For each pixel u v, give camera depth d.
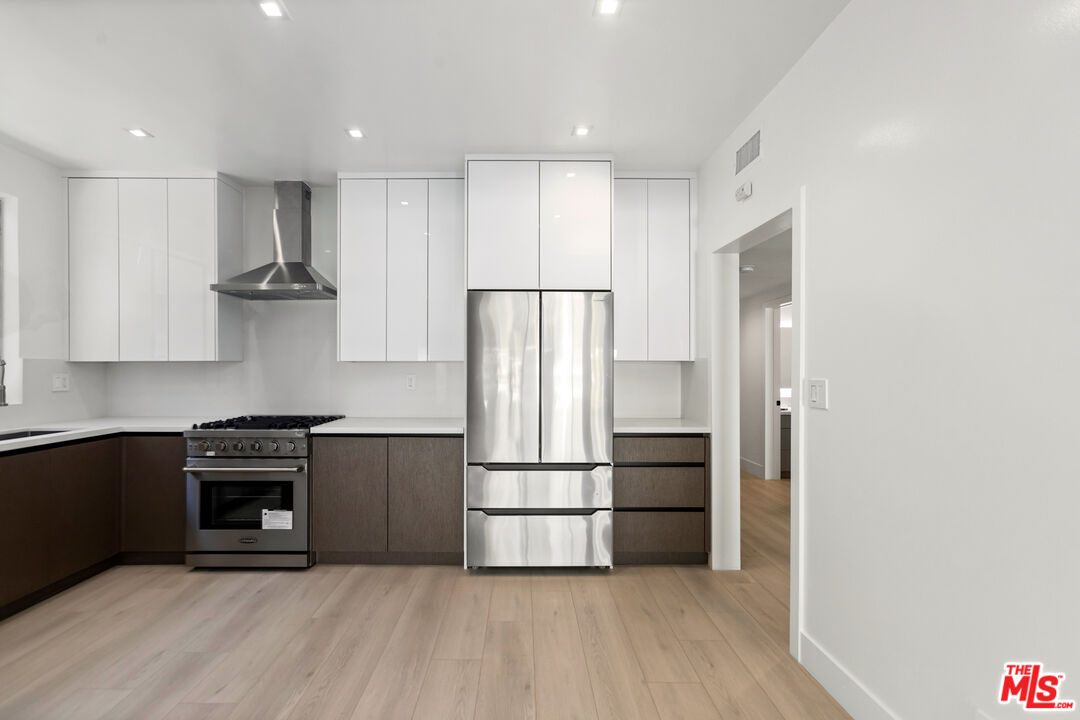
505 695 2.13
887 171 1.87
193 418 4.10
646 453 3.52
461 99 2.81
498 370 3.44
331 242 4.17
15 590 2.82
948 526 1.60
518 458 3.43
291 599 3.02
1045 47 1.31
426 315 3.83
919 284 1.72
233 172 3.85
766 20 2.16
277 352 4.16
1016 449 1.39
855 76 2.04
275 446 3.46
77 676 2.25
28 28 2.18
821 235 2.27
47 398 3.67
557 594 3.10
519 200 3.55
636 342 3.81
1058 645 1.28
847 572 2.08
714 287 3.55
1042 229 1.32
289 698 2.11
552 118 3.03
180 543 3.55
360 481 3.53
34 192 3.57
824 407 2.23
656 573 3.43
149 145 3.38
